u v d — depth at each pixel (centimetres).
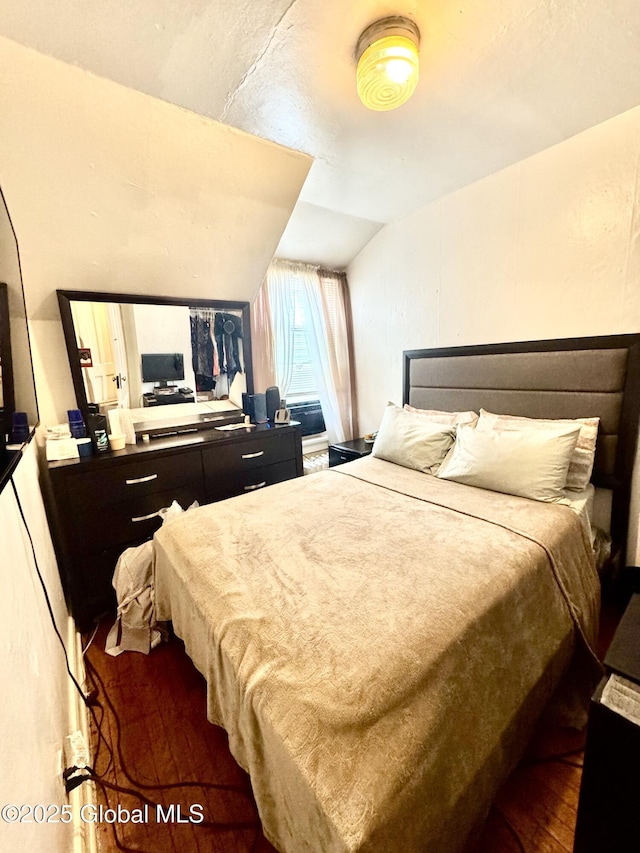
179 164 167
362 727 71
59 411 208
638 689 85
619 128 167
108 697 142
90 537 181
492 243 223
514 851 92
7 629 71
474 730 85
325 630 93
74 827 95
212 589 115
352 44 120
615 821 83
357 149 184
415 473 217
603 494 192
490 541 133
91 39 113
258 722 81
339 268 326
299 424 267
